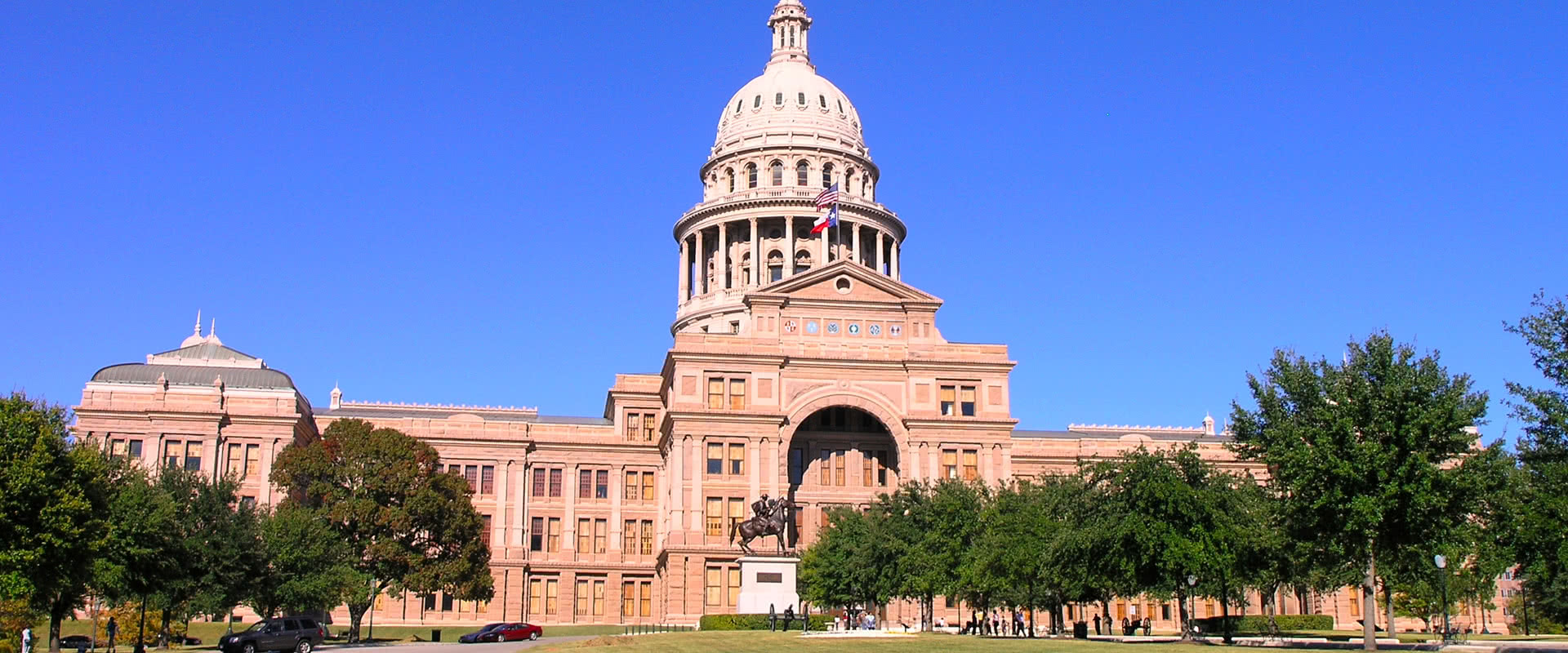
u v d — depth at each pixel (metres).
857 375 120.00
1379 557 59.81
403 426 131.12
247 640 70.06
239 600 86.38
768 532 101.75
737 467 116.75
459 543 107.50
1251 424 64.75
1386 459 55.41
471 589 106.38
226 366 126.44
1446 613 81.44
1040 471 133.75
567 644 75.62
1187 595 82.50
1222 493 68.62
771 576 100.75
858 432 124.50
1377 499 55.34
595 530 132.88
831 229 159.50
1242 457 66.75
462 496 108.81
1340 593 132.88
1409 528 56.62
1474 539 57.41
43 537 59.62
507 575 128.88
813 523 120.62
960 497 91.12
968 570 82.12
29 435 61.84
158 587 74.19
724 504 115.75
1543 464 53.22
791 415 118.25
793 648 63.88
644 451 135.12
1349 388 58.59
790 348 120.00
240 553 82.94
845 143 166.38
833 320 121.75
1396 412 56.62
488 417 146.62
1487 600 98.06
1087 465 76.81
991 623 98.56
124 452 117.56
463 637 95.06
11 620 72.62
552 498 133.00
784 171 162.50
